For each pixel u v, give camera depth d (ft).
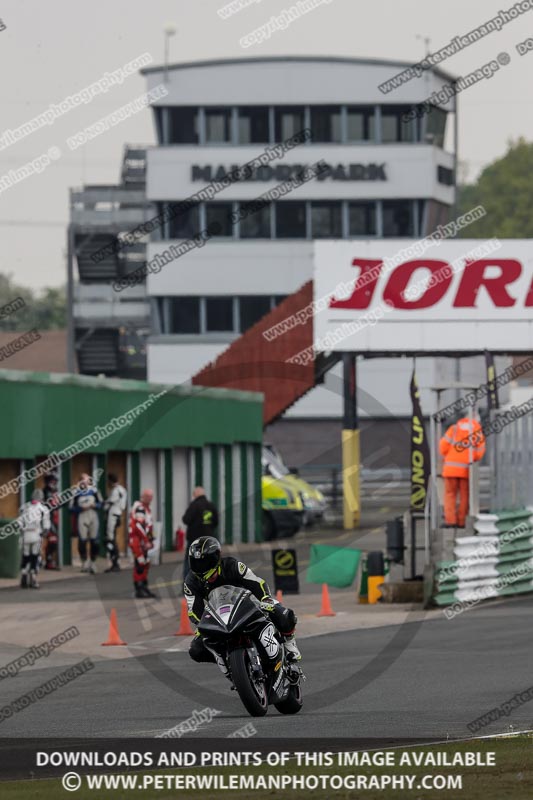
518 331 515.50
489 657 223.10
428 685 193.06
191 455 490.90
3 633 273.33
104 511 427.33
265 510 453.17
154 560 414.62
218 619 158.10
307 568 331.16
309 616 288.30
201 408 493.36
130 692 197.67
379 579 311.27
